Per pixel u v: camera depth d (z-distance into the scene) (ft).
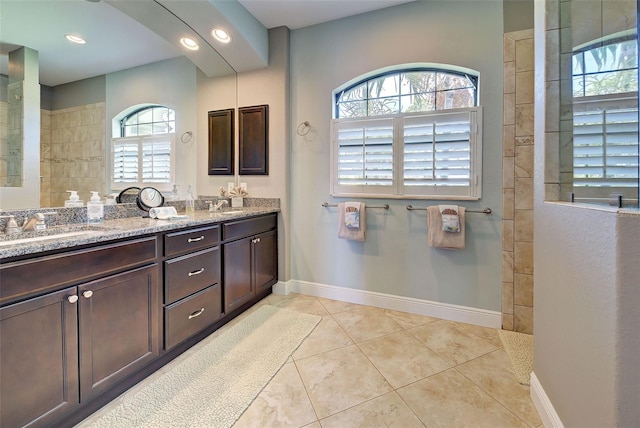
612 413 2.97
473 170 7.91
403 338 7.33
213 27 8.23
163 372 5.95
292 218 10.25
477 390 5.46
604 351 3.11
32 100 5.76
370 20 8.92
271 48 9.87
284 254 10.20
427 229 8.50
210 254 7.32
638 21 3.73
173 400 5.15
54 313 4.25
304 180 10.02
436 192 8.34
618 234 2.91
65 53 6.26
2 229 5.13
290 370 6.02
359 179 9.20
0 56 5.32
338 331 7.67
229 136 10.27
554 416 4.36
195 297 6.84
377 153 8.92
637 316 2.83
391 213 8.93
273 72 9.91
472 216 8.03
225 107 10.10
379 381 5.70
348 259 9.58
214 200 9.99
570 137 4.58
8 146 5.43
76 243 4.46
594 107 4.17
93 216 6.46
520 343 7.11
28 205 5.65
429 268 8.58
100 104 6.93
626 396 2.88
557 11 4.67
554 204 4.50
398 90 8.98
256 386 5.52
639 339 2.83
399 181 8.71
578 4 4.42
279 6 8.60
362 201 9.26
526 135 7.47
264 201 10.32
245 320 8.29
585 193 4.28
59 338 4.30
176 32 8.09
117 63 7.22
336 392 5.39
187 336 6.62
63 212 6.16
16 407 3.85
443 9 8.13
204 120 9.48
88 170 6.71
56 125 6.12
